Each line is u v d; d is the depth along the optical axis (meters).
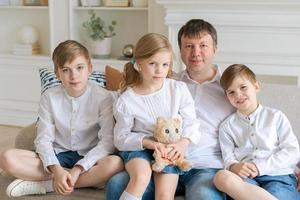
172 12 3.62
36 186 1.94
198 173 1.90
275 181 1.87
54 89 2.16
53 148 2.10
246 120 2.01
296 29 3.38
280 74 3.50
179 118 1.96
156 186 1.81
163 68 1.94
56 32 4.21
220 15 3.51
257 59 3.52
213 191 1.75
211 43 2.13
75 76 2.04
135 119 1.98
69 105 2.12
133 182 1.75
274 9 3.37
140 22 4.21
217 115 2.10
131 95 1.99
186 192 1.83
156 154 1.82
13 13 4.61
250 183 1.79
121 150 1.95
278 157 1.89
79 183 1.97
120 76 2.45
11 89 4.46
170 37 3.67
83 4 4.14
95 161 1.97
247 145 1.98
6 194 1.95
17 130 4.36
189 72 2.20
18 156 1.96
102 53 4.13
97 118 2.11
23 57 4.31
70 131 2.11
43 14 4.49
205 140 2.05
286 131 1.96
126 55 4.04
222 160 2.02
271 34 3.45
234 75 1.99
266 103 2.14
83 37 4.33
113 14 4.29
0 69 4.46
